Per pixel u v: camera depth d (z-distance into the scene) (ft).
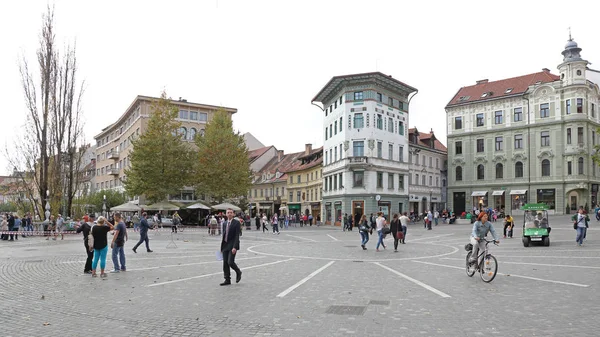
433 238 108.88
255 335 24.32
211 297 34.81
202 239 108.37
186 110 242.37
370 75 185.57
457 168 233.55
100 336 24.27
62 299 34.32
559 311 29.48
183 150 180.45
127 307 31.32
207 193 185.88
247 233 141.18
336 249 79.97
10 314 29.43
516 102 214.69
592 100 200.95
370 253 72.18
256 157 321.73
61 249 80.53
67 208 143.84
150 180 172.86
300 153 292.20
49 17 139.85
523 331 24.86
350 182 189.88
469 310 30.07
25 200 164.55
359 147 189.37
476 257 43.98
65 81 141.69
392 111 201.05
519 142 213.46
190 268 52.65
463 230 139.74
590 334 24.14
